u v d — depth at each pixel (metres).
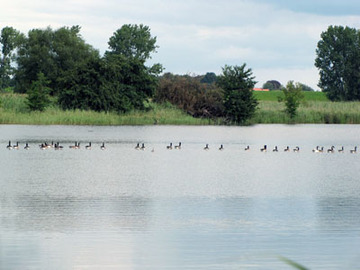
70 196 34.28
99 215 28.94
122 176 43.84
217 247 23.53
